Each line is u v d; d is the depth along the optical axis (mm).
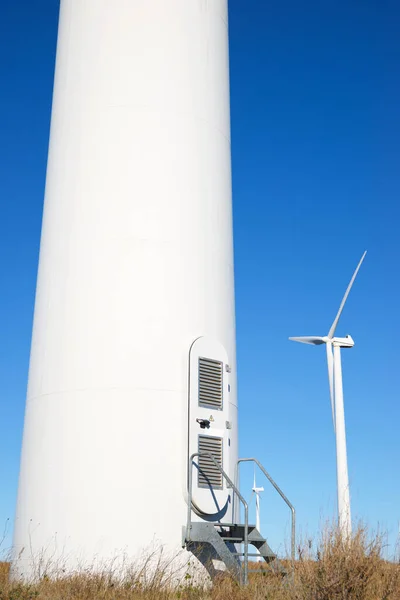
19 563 14211
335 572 10773
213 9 17984
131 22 16766
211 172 16531
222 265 16172
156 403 14375
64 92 17109
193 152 16250
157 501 13844
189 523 13680
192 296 15320
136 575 12734
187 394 14594
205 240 15898
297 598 10688
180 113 16359
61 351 14922
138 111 16109
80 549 13617
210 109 16969
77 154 16141
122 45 16625
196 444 14305
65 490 14039
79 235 15508
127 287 14977
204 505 14023
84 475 14000
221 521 14289
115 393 14367
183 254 15461
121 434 14141
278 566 12484
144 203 15516
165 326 14867
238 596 11422
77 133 16328
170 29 16859
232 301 16500
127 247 15219
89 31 16984
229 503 14508
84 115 16359
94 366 14578
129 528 13633
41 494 14320
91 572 12867
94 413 14312
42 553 13867
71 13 17703
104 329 14758
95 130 16109
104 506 13773
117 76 16406
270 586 11422
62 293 15328
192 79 16766
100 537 13609
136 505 13766
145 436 14156
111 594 11359
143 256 15180
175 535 13758
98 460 14039
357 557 11109
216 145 16875
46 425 14688
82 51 16938
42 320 15641
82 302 15023
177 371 14695
